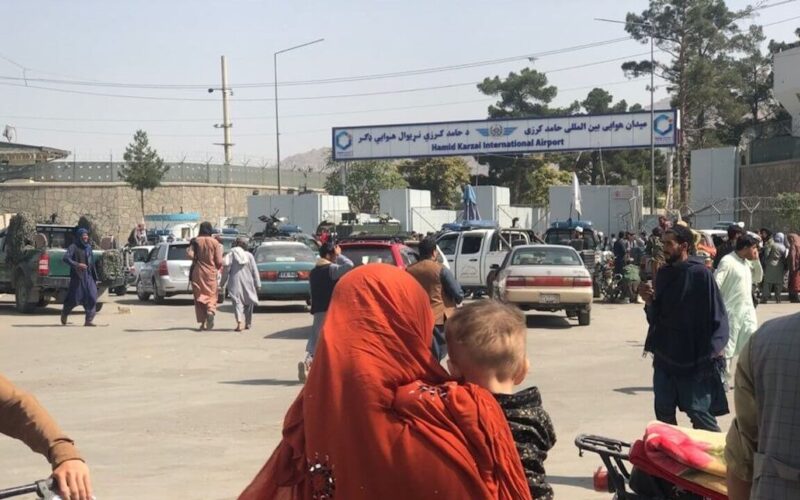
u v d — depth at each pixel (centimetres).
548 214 5088
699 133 6750
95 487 658
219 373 1201
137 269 2841
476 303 300
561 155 7669
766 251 2344
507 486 261
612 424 873
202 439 815
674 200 6372
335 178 6738
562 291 1766
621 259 2467
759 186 4156
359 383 256
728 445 311
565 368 1246
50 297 2055
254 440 811
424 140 4688
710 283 651
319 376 262
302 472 272
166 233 4244
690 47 6344
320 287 1112
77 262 1747
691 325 650
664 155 7488
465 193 3747
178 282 2309
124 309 2072
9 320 1870
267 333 1652
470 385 267
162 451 770
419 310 267
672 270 659
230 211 5966
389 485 252
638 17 6384
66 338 1561
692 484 390
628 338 1603
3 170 5350
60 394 1045
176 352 1395
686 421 898
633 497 424
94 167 5394
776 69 4409
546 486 288
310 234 4450
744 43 6594
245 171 6200
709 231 2619
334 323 266
